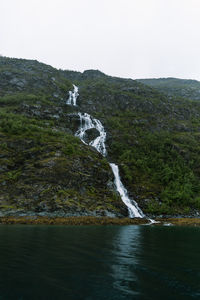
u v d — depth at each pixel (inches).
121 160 3331.7
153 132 4387.3
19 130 2984.7
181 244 1088.8
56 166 2388.0
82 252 850.8
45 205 1959.9
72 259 751.7
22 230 1349.7
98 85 6358.3
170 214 2353.6
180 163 3373.5
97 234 1284.4
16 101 4306.1
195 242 1150.3
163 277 614.9
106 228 1573.6
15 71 6146.7
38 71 6953.7
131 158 3380.9
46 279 571.2
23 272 613.6
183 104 6171.3
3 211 1846.7
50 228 1470.2
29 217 1802.4
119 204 2289.6
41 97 4894.2
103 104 5413.4
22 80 5767.7
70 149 2746.1
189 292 520.7
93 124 4308.6
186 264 746.2
